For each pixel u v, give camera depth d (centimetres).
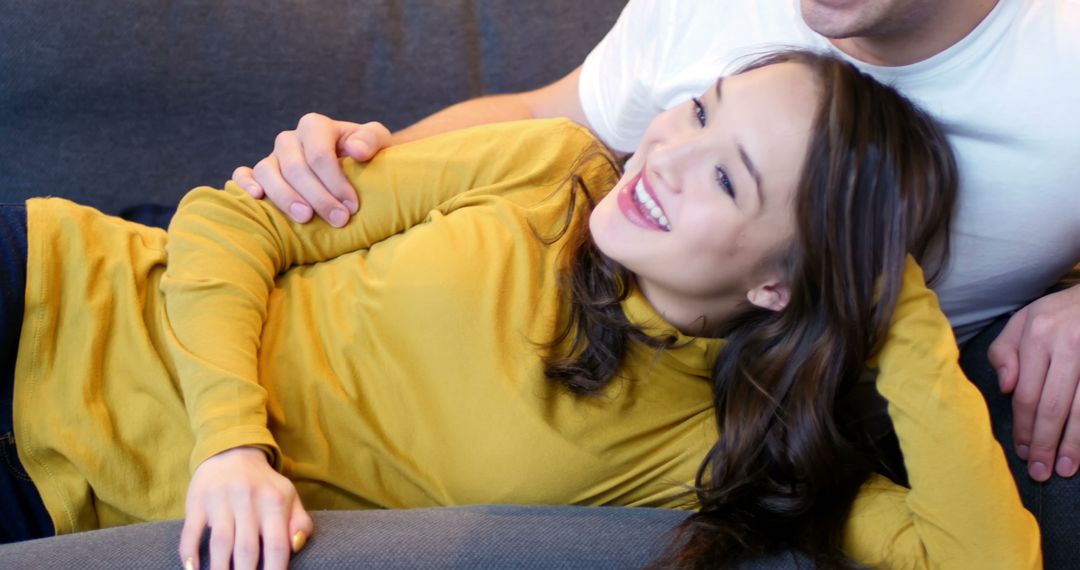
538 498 105
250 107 150
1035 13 106
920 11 100
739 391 106
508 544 91
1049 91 105
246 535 88
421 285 107
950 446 96
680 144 99
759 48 119
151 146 147
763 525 101
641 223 101
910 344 100
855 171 97
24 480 105
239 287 107
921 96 109
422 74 156
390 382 107
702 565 92
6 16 141
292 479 104
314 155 112
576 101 144
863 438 114
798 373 103
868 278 100
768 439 104
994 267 115
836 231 98
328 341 110
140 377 107
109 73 144
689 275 101
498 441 104
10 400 106
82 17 142
